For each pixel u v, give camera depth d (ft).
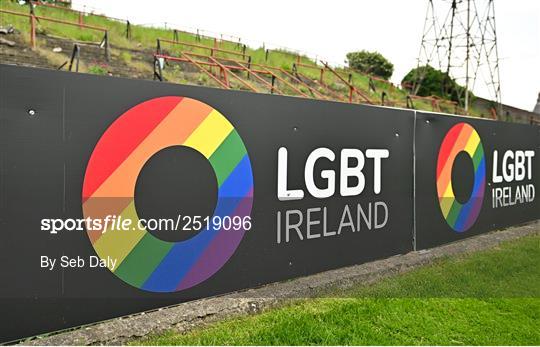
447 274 16.88
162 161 12.05
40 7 64.64
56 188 10.45
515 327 12.76
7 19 49.60
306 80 68.03
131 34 68.59
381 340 11.40
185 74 51.01
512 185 26.03
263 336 11.21
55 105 10.41
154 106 11.87
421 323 12.67
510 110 142.41
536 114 146.20
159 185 12.00
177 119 12.28
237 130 13.51
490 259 19.11
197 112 12.66
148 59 52.95
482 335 12.15
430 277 16.39
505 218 25.46
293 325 11.79
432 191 20.26
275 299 13.30
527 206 27.32
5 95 9.80
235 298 13.04
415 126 19.30
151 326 11.14
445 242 21.15
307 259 15.35
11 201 9.89
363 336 11.51
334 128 16.06
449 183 21.27
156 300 12.03
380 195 17.80
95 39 55.57
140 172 11.68
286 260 14.79
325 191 15.85
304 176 15.24
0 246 9.77
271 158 14.33
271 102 14.29
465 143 22.29
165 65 50.34
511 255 19.93
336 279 15.07
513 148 26.07
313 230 15.51
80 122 10.75
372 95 75.56
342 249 16.43
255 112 13.92
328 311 12.95
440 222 20.79
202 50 69.87
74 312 10.75
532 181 27.84
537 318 13.46
